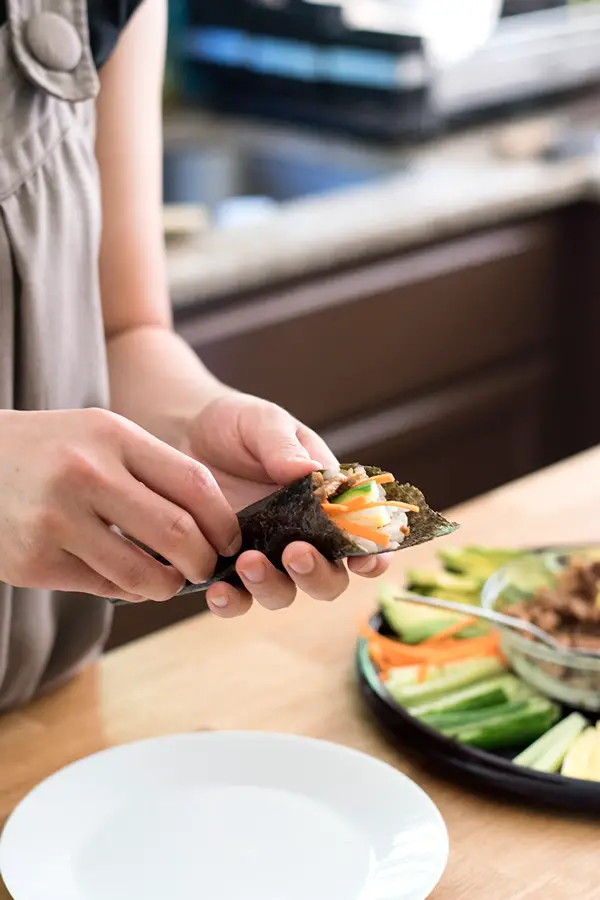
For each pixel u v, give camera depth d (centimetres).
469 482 229
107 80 112
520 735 98
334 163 236
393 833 88
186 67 261
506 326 223
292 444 96
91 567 83
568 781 93
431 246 206
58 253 104
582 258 230
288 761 94
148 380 110
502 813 93
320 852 88
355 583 119
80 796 92
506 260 217
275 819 90
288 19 243
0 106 102
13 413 85
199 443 103
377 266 199
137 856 88
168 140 243
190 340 177
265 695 104
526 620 105
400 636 110
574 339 236
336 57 240
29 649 103
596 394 237
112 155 113
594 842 91
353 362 200
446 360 215
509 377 228
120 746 96
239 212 225
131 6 106
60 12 103
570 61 259
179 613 184
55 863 87
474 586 115
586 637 104
